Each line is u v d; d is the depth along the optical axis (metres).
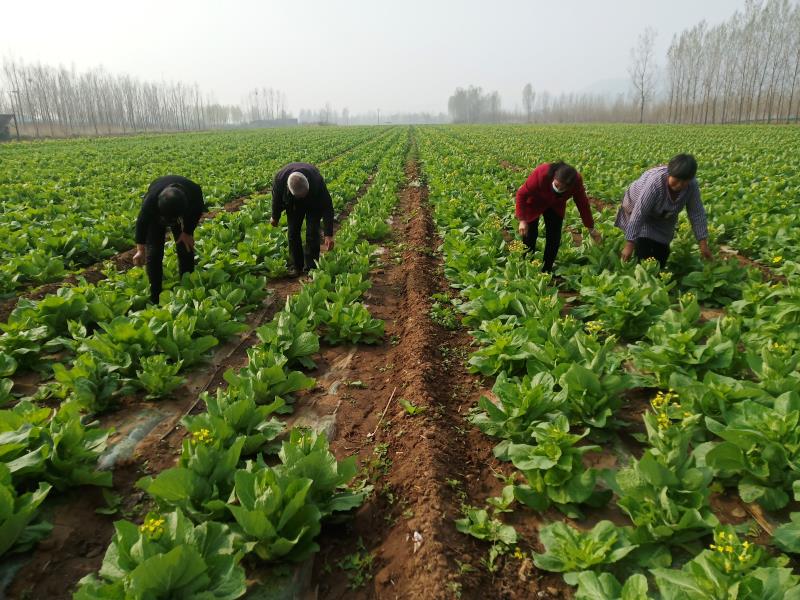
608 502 3.77
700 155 24.12
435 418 4.70
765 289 6.49
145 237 6.91
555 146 33.62
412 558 3.31
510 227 11.87
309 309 6.56
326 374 5.80
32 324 6.29
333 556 3.47
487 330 5.88
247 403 4.29
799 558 3.23
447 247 9.56
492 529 3.51
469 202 13.88
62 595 3.14
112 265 9.33
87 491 3.94
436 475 3.93
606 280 7.05
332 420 4.91
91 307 6.47
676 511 3.25
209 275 7.79
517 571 3.27
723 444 3.67
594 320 6.71
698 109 94.69
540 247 9.32
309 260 9.02
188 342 5.77
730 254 9.85
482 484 4.07
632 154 26.06
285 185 8.07
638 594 2.63
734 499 3.79
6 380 5.16
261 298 7.85
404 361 5.91
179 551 2.65
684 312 5.74
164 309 6.14
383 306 7.98
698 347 4.91
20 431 3.91
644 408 4.92
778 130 45.84
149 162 26.67
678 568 3.14
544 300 6.30
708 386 4.31
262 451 4.32
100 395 4.92
